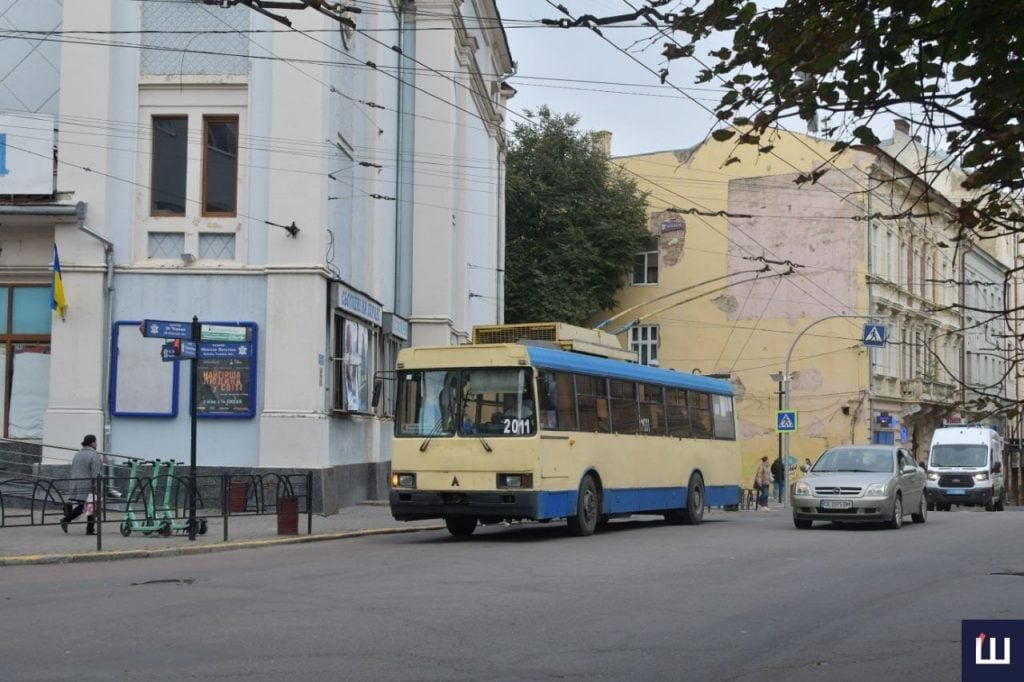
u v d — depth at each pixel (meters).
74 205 25.36
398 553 17.23
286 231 25.14
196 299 25.41
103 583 13.39
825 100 6.28
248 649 9.25
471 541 19.72
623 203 52.81
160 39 25.83
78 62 25.78
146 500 19.31
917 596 12.71
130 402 25.22
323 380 25.41
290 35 25.42
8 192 25.50
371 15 30.05
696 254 55.41
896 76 6.17
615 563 15.72
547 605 11.69
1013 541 20.16
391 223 33.31
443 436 19.31
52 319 25.42
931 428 60.91
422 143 34.84
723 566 15.49
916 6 5.94
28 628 10.18
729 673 8.57
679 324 55.75
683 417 25.39
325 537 20.17
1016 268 6.88
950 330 7.27
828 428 52.25
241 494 21.95
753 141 6.44
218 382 25.09
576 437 20.30
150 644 9.45
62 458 24.98
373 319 29.59
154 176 25.84
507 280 51.50
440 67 34.69
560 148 53.12
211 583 13.32
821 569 15.30
